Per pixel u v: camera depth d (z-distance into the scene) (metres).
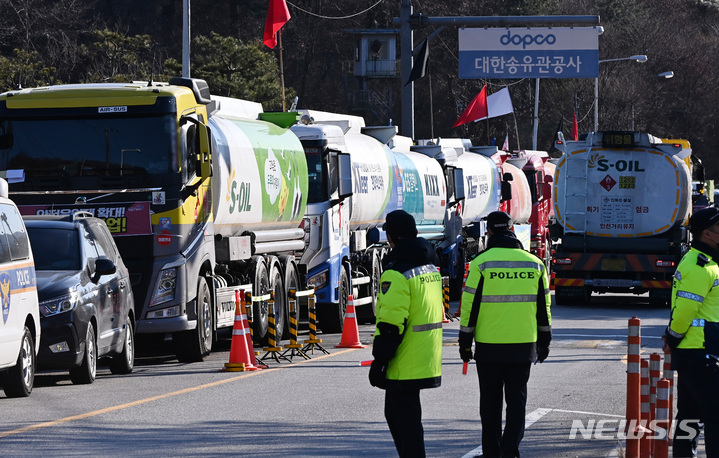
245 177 51.59
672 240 75.31
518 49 94.38
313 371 42.44
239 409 32.88
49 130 45.66
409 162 77.50
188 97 47.12
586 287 75.94
